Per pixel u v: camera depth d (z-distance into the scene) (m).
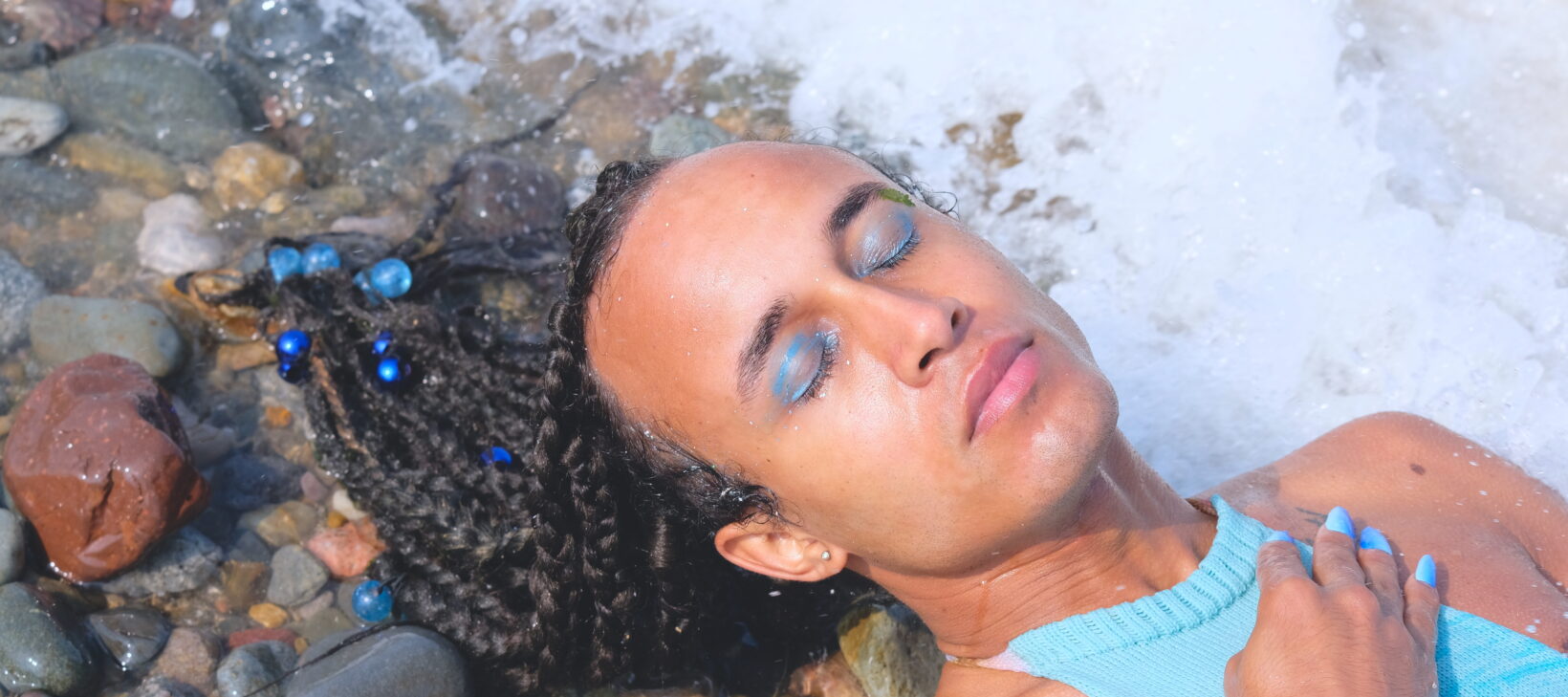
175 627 1.04
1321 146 1.25
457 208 1.21
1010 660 0.98
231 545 1.07
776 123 1.29
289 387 1.14
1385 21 1.28
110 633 1.02
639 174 1.00
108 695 1.01
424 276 1.17
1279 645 0.90
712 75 1.31
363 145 1.24
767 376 0.91
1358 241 1.21
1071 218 1.25
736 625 1.09
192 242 1.17
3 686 0.99
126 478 1.03
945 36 1.30
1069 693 0.95
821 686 1.07
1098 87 1.28
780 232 0.92
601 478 1.00
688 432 0.95
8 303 1.13
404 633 1.02
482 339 1.15
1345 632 0.90
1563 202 1.23
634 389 0.96
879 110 1.30
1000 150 1.28
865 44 1.31
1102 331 1.20
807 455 0.92
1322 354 1.18
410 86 1.28
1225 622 0.95
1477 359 1.16
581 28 1.32
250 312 1.15
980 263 0.94
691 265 0.92
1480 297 1.19
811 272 0.91
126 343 1.11
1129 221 1.24
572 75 1.30
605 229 0.97
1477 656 0.94
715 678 1.07
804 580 1.00
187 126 1.22
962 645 1.01
